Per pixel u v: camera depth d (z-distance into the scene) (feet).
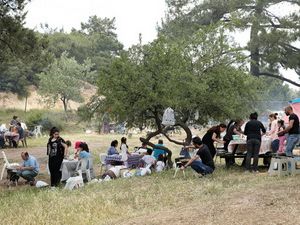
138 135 132.36
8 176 47.88
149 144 57.62
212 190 36.11
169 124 53.57
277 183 36.01
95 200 35.50
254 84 59.06
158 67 55.88
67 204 34.60
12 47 72.64
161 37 57.47
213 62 57.67
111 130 143.23
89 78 201.67
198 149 45.14
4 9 71.36
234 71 57.36
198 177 44.42
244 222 24.44
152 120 61.98
